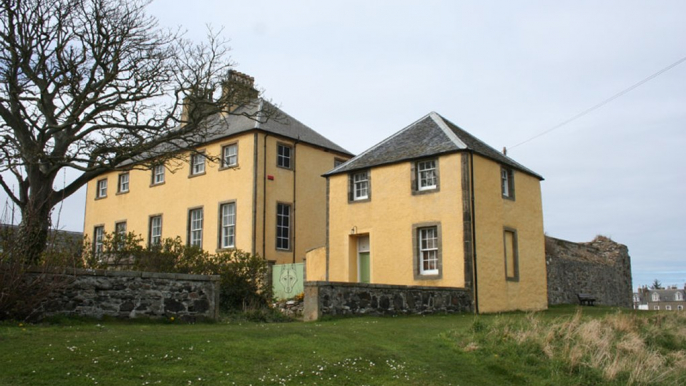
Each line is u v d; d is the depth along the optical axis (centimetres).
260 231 2309
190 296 1146
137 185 2911
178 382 655
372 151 2162
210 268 1554
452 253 1798
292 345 858
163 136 1678
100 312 1030
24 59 1495
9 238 977
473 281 1756
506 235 1994
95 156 1533
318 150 2653
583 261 2853
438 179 1873
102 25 1574
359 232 2056
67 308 998
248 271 1605
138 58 1642
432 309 1583
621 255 3269
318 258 2172
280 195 2425
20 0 1484
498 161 1983
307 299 1284
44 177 1489
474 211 1809
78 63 1563
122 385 625
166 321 1095
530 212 2152
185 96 1739
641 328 1270
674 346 1183
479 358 933
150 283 1095
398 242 1939
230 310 1451
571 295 2653
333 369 770
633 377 920
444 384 782
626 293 3262
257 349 816
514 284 1956
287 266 2244
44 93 1528
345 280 2062
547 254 2555
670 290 10131
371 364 812
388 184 2005
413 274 1881
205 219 2512
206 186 2538
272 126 2467
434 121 2091
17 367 644
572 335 1077
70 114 1527
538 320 1205
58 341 766
